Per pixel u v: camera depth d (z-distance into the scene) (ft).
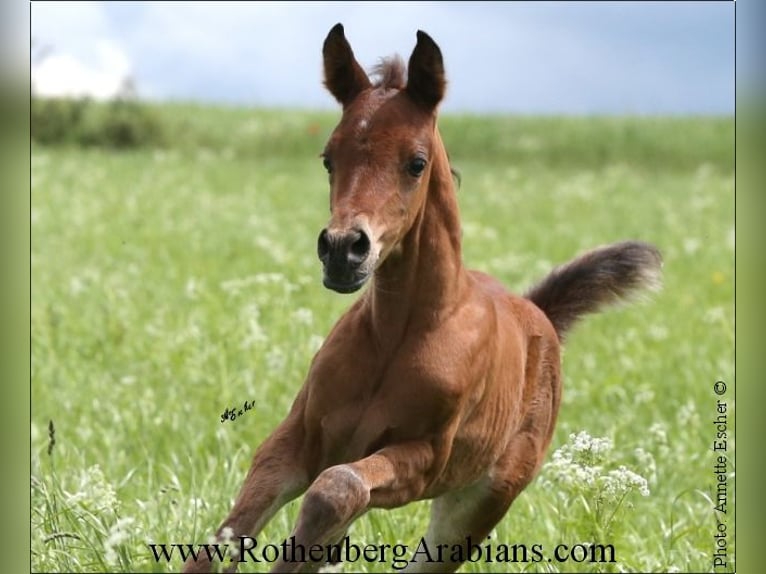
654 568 34.32
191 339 51.75
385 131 26.48
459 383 27.89
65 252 77.05
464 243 85.71
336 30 27.76
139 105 155.43
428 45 26.94
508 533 36.35
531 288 37.50
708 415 47.75
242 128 157.99
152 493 35.35
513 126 167.43
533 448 33.76
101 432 42.11
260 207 101.40
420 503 37.14
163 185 111.04
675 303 69.36
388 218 26.03
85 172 114.83
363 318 28.25
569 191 117.91
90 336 55.21
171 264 73.26
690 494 40.91
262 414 44.11
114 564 29.89
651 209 109.50
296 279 64.03
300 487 27.89
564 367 54.60
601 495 33.42
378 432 27.61
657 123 169.48
